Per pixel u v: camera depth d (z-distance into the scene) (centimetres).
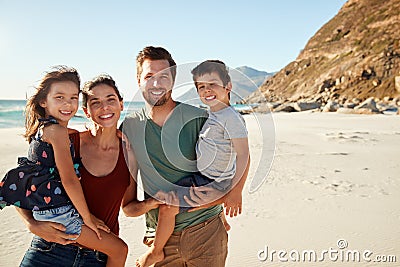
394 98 4675
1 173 729
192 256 266
